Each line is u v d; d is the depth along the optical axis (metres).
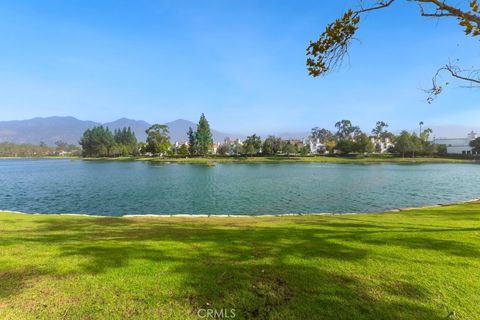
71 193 28.91
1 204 23.05
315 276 5.08
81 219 12.62
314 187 32.59
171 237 7.99
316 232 8.55
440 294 4.52
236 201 23.66
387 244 7.03
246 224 11.08
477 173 51.44
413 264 5.68
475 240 7.43
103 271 5.23
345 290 4.59
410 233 8.23
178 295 4.39
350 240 7.42
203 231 9.01
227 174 51.53
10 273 5.14
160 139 129.75
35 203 23.42
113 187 33.59
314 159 101.69
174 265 5.54
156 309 4.02
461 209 15.03
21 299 4.24
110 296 4.34
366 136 110.75
